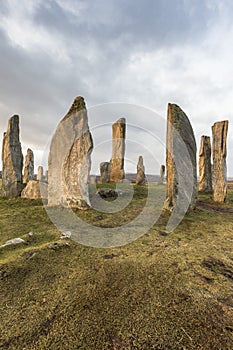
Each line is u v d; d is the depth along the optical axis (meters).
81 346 1.88
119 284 2.86
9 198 9.16
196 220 6.39
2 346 1.88
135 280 2.97
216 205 8.97
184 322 2.17
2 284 2.79
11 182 9.45
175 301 2.50
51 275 3.07
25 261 3.40
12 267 3.18
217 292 2.70
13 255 3.61
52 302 2.47
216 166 9.56
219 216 6.98
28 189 9.09
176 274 3.15
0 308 2.36
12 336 1.99
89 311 2.32
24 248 4.04
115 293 2.65
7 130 9.61
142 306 2.41
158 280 2.97
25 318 2.21
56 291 2.69
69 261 3.54
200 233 5.20
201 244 4.45
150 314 2.28
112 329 2.07
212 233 5.21
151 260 3.63
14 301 2.48
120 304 2.44
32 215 6.71
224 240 4.71
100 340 1.95
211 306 2.42
